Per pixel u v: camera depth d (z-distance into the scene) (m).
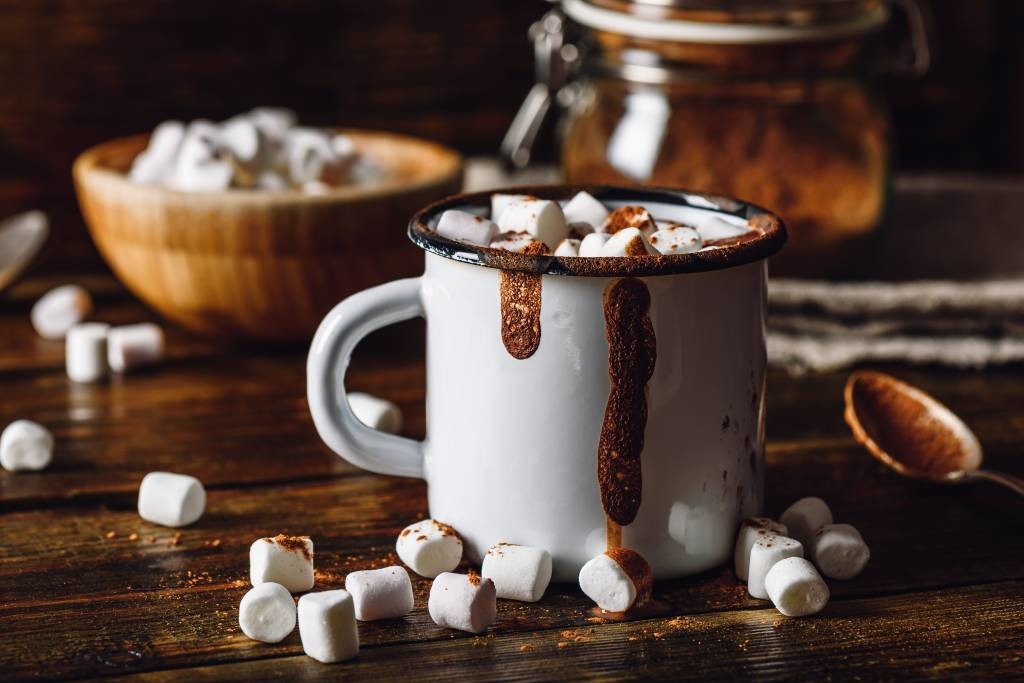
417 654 0.50
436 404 0.53
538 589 0.52
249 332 0.69
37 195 0.81
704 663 0.50
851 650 0.50
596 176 0.68
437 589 0.51
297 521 0.57
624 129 0.67
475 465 0.52
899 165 0.92
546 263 0.50
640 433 0.51
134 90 0.80
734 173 0.66
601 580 0.51
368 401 0.62
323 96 0.83
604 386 0.50
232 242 0.66
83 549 0.55
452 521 0.53
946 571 0.54
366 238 0.67
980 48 0.90
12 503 0.58
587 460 0.51
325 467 0.61
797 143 0.66
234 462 0.61
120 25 0.79
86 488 0.59
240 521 0.57
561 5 0.72
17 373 0.68
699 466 0.52
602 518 0.51
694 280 0.50
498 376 0.51
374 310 0.53
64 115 0.80
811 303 0.69
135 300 0.77
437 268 0.52
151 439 0.62
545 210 0.52
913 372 0.68
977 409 0.65
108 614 0.52
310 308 0.68
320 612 0.50
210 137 0.69
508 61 0.85
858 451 0.62
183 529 0.57
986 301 0.68
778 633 0.51
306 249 0.66
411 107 0.84
